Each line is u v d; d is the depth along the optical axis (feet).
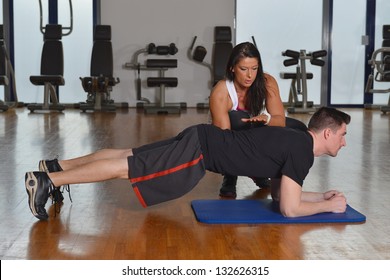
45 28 26.89
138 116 24.93
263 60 30.40
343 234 7.53
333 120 7.95
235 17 30.01
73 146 15.44
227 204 8.81
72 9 28.63
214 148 8.00
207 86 30.25
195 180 7.91
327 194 8.66
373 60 26.40
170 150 7.82
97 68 27.68
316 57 26.78
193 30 29.94
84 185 10.34
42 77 25.95
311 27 30.22
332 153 8.15
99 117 24.08
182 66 30.12
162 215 8.43
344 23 30.04
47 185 7.90
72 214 8.47
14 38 29.50
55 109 26.61
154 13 29.76
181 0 29.78
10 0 29.17
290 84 30.53
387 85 30.37
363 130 19.77
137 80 29.60
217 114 9.34
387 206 9.05
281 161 7.93
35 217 8.30
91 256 6.67
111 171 7.84
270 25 30.17
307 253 6.81
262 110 9.57
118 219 8.21
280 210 8.14
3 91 29.89
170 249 6.92
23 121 21.85
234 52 8.84
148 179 7.83
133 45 29.89
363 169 12.28
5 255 6.70
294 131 7.98
